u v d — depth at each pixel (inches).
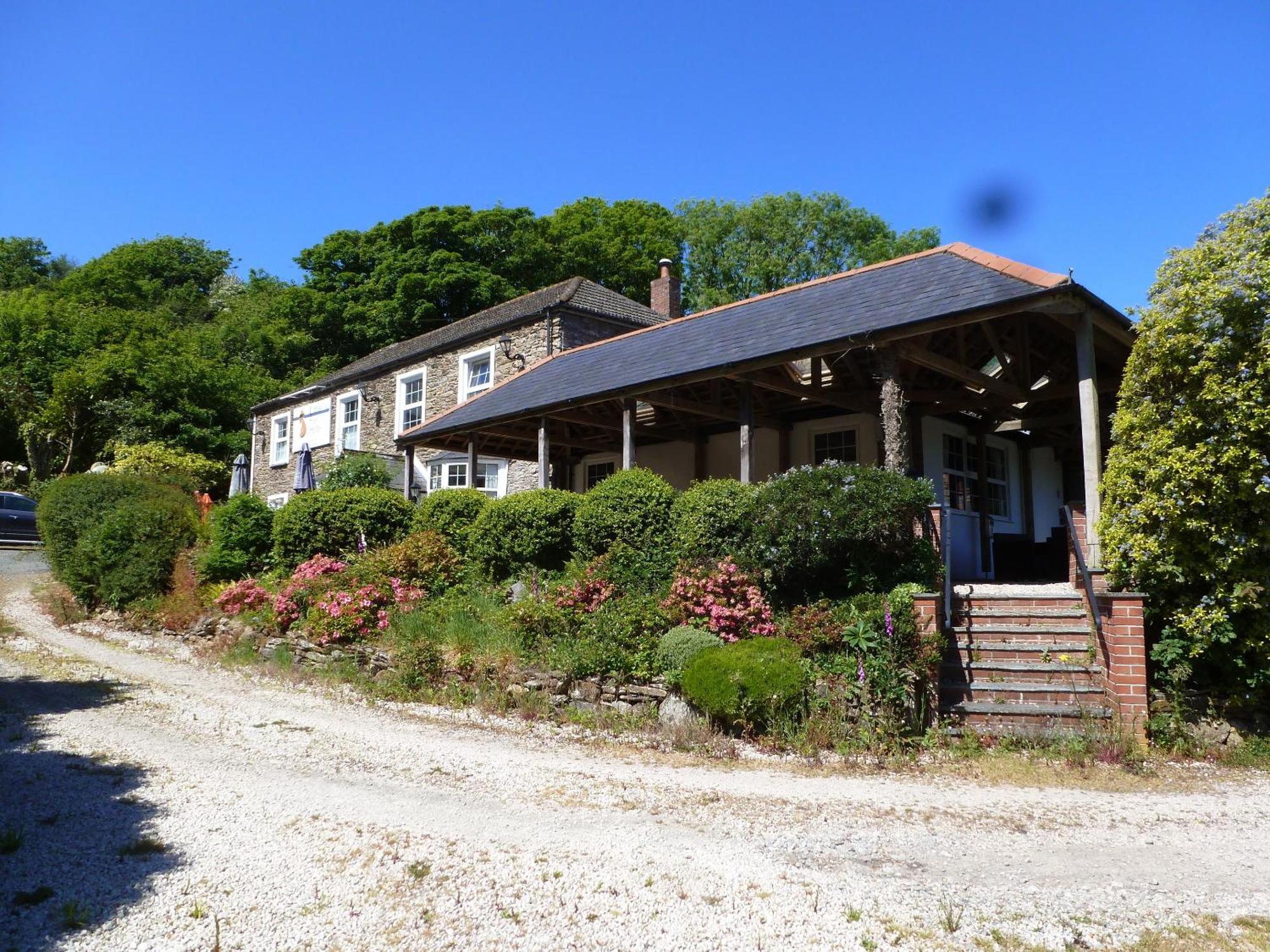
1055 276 344.5
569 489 759.1
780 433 575.8
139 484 646.5
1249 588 269.3
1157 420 294.8
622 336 698.2
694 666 299.7
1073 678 307.1
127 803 212.4
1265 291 268.2
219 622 483.2
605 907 158.4
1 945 140.0
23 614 593.0
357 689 372.2
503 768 255.4
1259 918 155.3
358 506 542.3
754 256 1595.7
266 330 1648.6
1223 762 267.4
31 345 1411.2
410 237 1496.1
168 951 140.5
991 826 207.2
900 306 401.4
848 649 302.7
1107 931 149.9
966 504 535.2
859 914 155.8
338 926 150.6
